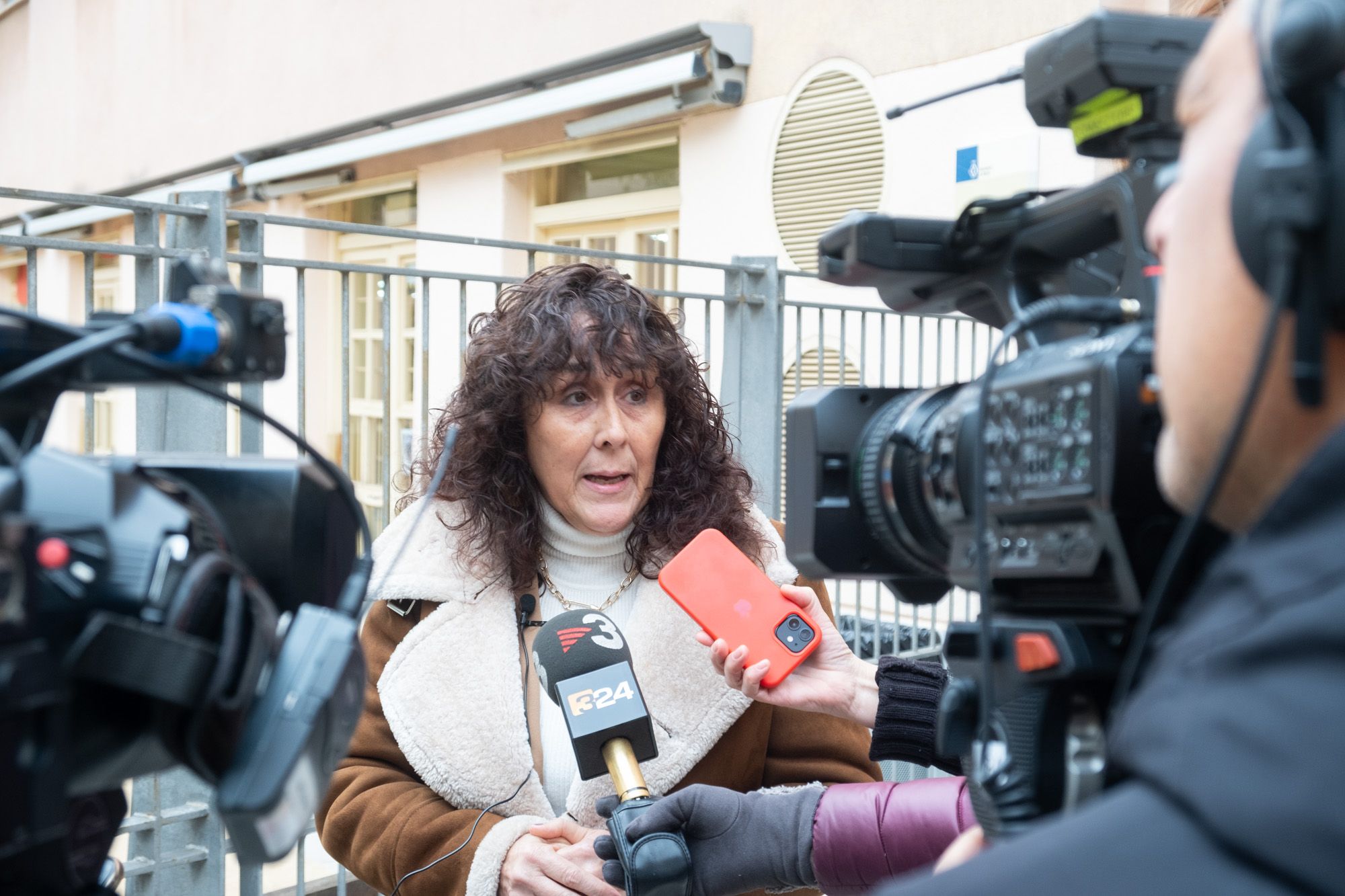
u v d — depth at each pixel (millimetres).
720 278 5508
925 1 4629
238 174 8617
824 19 5039
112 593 672
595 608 1923
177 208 2422
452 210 7121
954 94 1030
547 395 1830
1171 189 665
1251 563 506
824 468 1073
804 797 1427
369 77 7562
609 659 1565
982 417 777
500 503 1889
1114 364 715
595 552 1937
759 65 5344
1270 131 543
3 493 623
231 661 720
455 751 1804
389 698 1864
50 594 647
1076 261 1006
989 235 1018
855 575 1089
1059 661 789
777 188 5270
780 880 1396
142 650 668
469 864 1697
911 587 1132
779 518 3594
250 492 900
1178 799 471
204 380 805
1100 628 803
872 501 1021
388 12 7398
